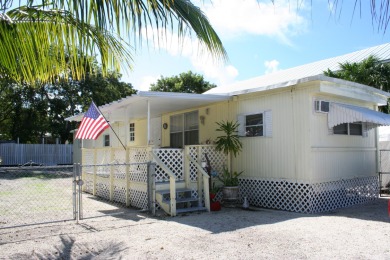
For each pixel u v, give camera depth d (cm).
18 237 666
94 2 313
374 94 1180
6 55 432
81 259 527
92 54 462
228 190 1038
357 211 971
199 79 3966
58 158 3025
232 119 1162
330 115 999
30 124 3322
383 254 538
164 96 1034
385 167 1409
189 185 1030
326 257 525
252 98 1095
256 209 1004
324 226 752
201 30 358
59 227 758
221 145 1084
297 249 569
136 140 1811
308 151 934
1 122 3381
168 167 1021
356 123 1144
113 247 591
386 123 1018
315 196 955
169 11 330
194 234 679
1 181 1830
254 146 1086
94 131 1030
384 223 787
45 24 438
